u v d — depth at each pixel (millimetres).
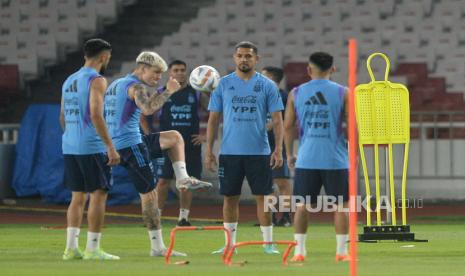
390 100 43312
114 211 67688
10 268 33344
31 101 87312
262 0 91375
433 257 38344
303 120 36031
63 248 43500
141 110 37906
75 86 36688
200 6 94062
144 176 38469
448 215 65125
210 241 47625
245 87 40094
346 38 87812
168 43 89875
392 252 40625
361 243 44750
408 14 89000
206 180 72562
